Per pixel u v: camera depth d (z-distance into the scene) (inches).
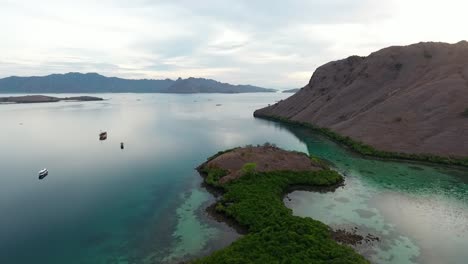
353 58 6097.4
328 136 4089.6
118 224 1694.1
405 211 1831.9
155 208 1891.0
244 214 1663.4
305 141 3902.6
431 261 1328.7
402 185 2271.2
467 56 4237.2
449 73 4040.4
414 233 1568.7
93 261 1348.4
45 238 1558.8
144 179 2455.7
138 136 4421.8
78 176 2571.4
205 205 1903.3
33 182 2436.0
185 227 1632.6
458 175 2487.7
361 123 3828.7
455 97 3440.0
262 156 2519.7
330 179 2284.7
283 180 2201.0
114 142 3991.1
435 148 2923.2
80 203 2000.5
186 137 4301.2
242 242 1353.3
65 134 4630.9
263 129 4975.4
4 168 2844.5
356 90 4985.2
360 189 2190.0
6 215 1833.2
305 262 1189.7
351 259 1222.9
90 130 5014.8
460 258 1354.6
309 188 2186.3
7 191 2237.9
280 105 6899.6
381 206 1900.8
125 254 1397.6
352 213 1798.7
